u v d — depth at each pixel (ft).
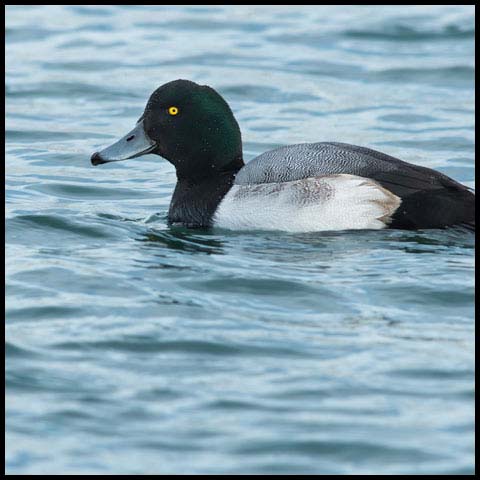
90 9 85.56
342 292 39.19
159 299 38.88
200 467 29.14
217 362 34.32
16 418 31.32
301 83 70.33
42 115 65.62
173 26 81.82
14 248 44.47
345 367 33.91
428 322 36.94
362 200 44.24
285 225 45.01
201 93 47.32
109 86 70.13
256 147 59.98
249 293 39.37
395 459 29.45
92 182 55.11
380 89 69.26
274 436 30.37
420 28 79.82
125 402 32.12
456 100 67.36
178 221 47.32
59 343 35.58
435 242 43.16
